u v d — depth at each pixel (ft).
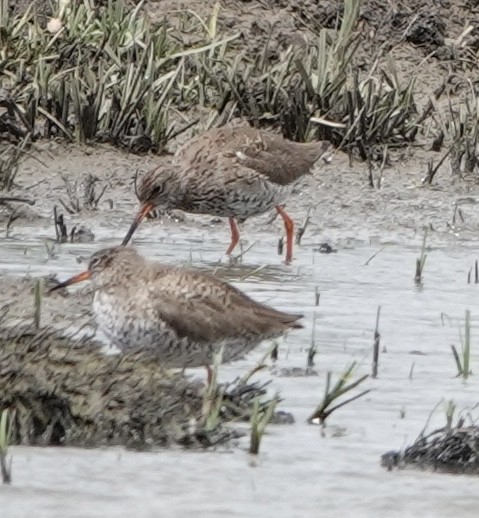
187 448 30.60
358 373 36.32
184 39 62.03
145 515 26.61
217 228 54.39
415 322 41.63
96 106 57.67
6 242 49.70
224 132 52.80
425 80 64.39
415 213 55.31
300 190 56.90
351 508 27.45
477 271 47.19
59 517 26.35
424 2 66.49
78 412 30.96
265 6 65.00
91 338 34.88
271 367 36.58
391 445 31.09
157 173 51.52
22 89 57.98
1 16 59.88
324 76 60.49
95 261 35.91
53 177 55.83
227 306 34.76
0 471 28.43
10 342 32.48
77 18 60.95
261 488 28.27
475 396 34.76
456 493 28.45
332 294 44.55
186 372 36.19
